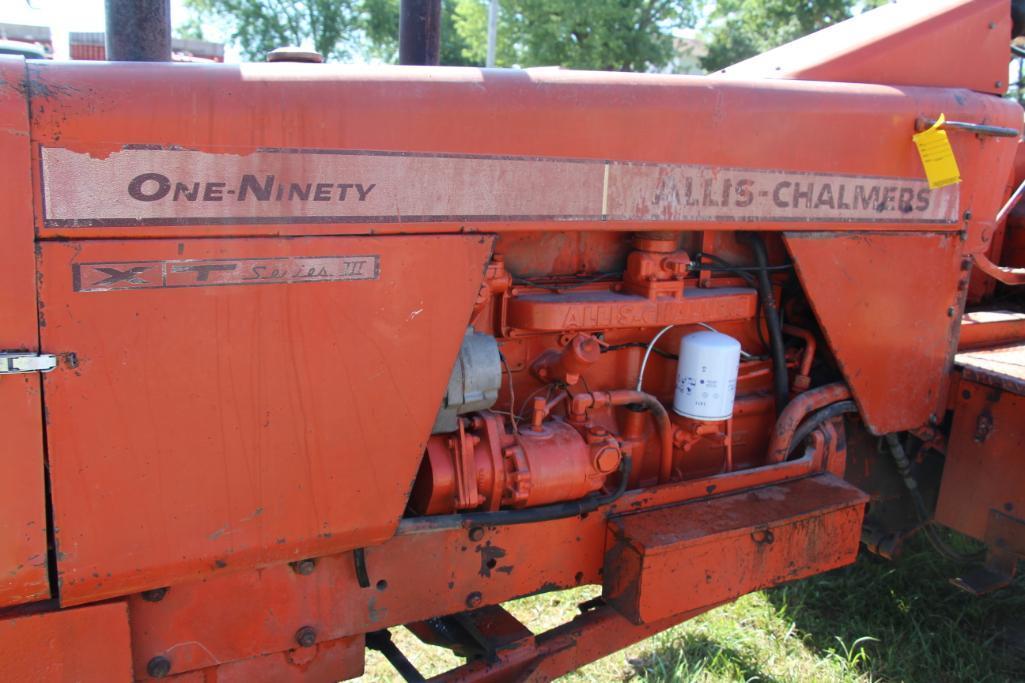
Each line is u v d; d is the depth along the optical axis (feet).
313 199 5.92
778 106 7.84
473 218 6.53
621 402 8.13
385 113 6.09
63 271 5.26
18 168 5.09
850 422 10.30
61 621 5.68
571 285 8.13
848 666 10.39
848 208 8.53
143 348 5.57
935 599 11.89
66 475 5.47
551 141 6.75
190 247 5.60
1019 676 10.44
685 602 7.75
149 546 5.80
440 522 6.93
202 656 6.33
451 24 66.33
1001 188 9.79
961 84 9.46
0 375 5.17
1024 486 9.21
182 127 5.48
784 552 8.27
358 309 6.20
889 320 9.27
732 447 9.60
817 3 52.03
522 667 7.84
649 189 7.30
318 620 6.72
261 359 5.94
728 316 8.66
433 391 6.59
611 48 55.77
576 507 7.59
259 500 6.11
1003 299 12.98
